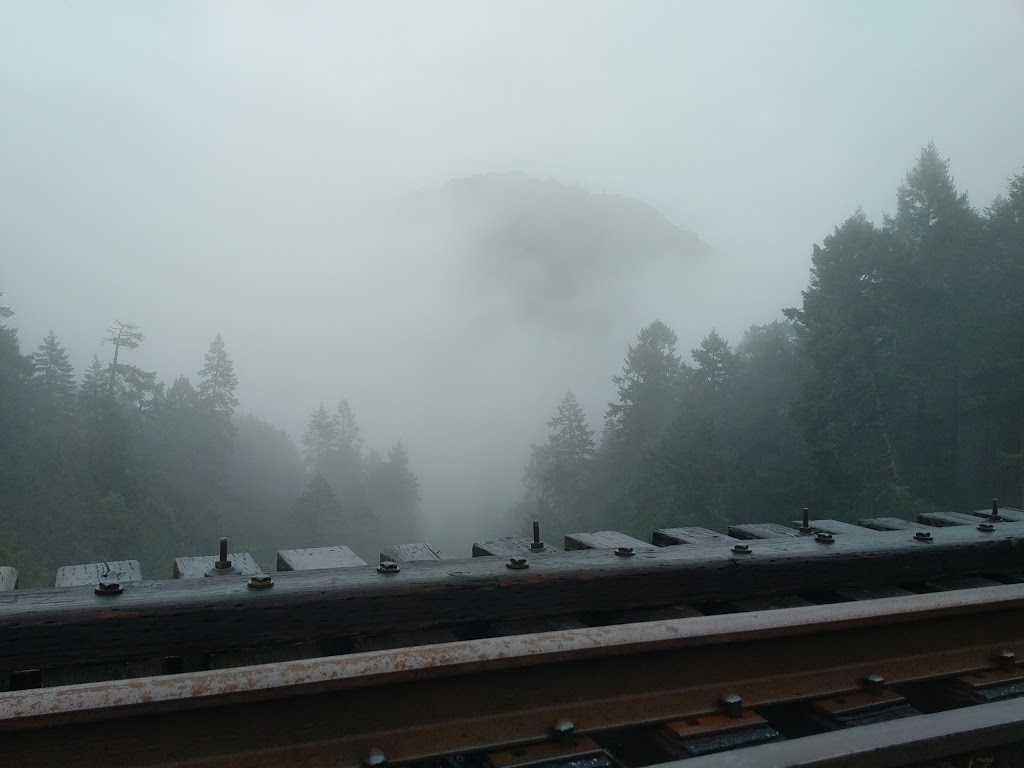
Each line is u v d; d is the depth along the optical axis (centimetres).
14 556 7538
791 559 343
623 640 211
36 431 10506
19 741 156
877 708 237
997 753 197
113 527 9044
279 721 175
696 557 327
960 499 5347
